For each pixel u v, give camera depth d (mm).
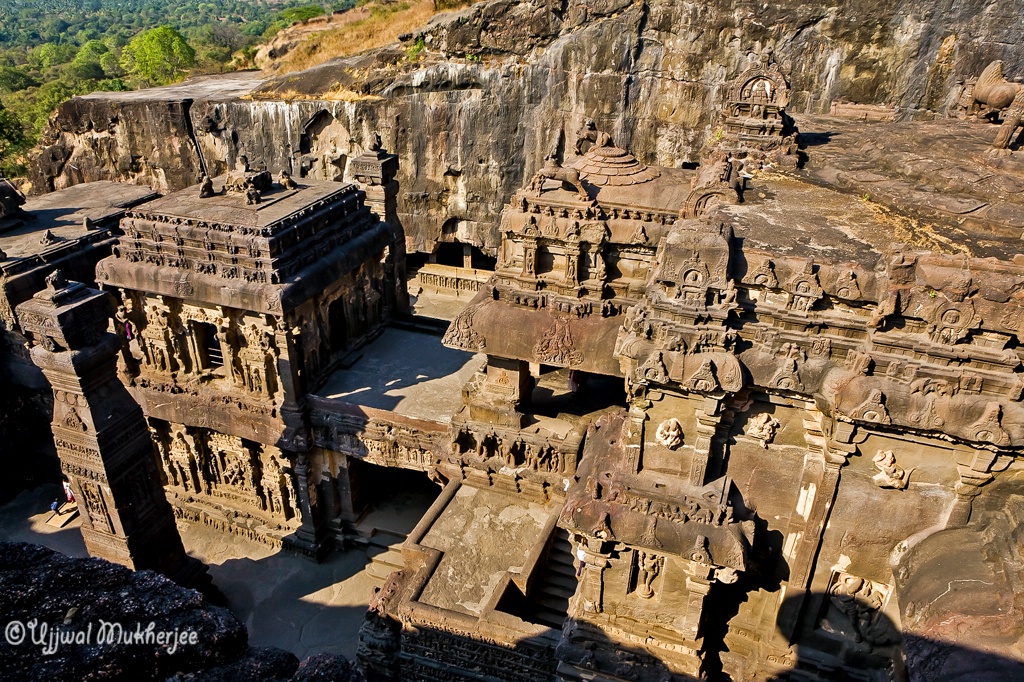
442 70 33875
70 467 16953
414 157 35938
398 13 44500
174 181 40125
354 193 22344
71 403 16062
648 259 15781
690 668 11945
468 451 18672
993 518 9344
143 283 19312
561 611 16406
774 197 12391
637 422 10867
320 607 19578
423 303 35812
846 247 10016
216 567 21047
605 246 15852
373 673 16453
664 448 10953
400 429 19203
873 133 17547
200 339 20609
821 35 29641
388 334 24531
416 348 23594
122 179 41281
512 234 16547
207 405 20375
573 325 16078
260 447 20875
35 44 197125
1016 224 10586
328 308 21219
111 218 25641
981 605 8258
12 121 62781
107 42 158375
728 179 12320
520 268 16891
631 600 12078
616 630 12352
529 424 18172
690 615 11453
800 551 10930
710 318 9836
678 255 9773
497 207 36062
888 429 9508
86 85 89375
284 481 21031
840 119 20750
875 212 11523
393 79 34750
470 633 14664
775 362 9719
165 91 41312
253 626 18969
